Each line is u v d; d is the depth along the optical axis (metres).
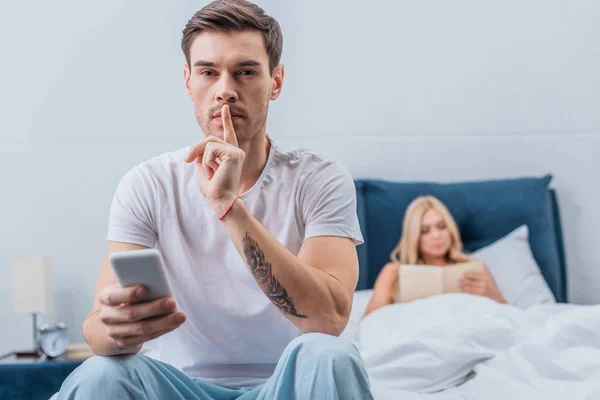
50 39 3.24
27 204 3.21
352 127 3.37
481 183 3.21
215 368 1.58
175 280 1.56
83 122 3.24
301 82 3.36
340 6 3.37
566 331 1.95
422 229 2.98
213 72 1.47
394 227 3.12
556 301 3.08
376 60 3.38
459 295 2.54
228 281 1.53
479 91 3.39
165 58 3.28
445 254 2.97
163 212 1.54
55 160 3.22
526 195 3.16
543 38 3.40
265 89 1.49
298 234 1.56
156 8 3.28
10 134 3.22
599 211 3.37
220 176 1.36
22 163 3.22
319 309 1.34
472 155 3.39
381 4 3.38
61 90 3.24
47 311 2.91
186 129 3.27
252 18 1.47
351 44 3.38
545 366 1.84
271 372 1.58
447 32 3.39
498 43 3.40
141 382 1.24
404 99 3.38
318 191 1.54
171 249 1.55
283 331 1.53
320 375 1.18
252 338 1.54
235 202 1.35
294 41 3.37
